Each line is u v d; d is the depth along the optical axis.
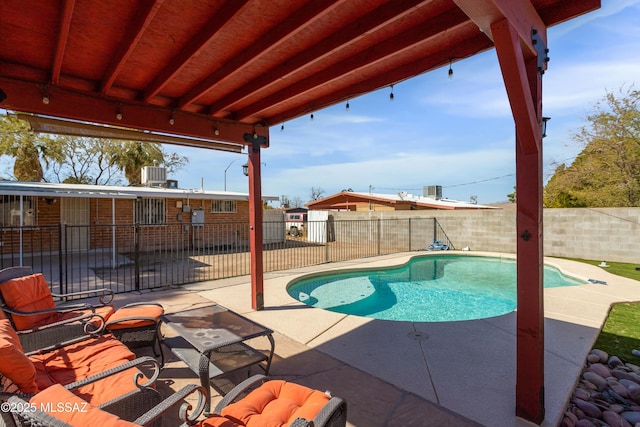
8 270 3.07
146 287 6.46
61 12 2.07
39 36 2.51
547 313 4.65
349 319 4.43
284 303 5.21
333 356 3.29
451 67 2.79
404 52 2.86
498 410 2.38
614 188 12.28
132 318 2.91
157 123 3.88
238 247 14.87
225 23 2.23
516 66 1.90
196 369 2.43
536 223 2.21
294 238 19.31
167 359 3.26
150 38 2.60
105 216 12.52
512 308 6.66
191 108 4.16
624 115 12.06
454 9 2.29
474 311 6.50
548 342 3.63
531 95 2.21
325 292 7.85
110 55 2.85
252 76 3.41
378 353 3.36
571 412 2.50
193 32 2.52
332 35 2.60
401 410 2.38
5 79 2.94
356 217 15.68
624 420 2.39
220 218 15.31
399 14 2.16
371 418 2.28
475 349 3.45
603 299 5.40
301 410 1.71
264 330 2.80
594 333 3.89
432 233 13.20
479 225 12.10
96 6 2.15
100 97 3.47
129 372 2.09
